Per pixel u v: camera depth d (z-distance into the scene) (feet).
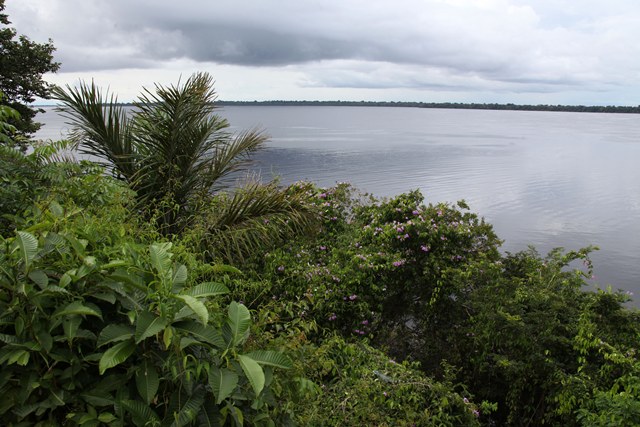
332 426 9.32
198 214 17.38
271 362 5.57
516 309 16.83
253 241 17.65
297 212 19.08
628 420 11.64
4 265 5.01
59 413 5.17
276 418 6.04
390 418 10.82
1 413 4.74
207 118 19.13
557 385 15.34
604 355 14.47
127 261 5.57
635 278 79.05
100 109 17.40
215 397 4.96
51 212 7.00
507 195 164.45
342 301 16.81
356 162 231.09
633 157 347.77
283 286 16.90
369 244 20.15
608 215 138.41
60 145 12.08
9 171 10.30
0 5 56.70
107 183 11.38
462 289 19.40
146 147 18.25
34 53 57.93
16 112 10.87
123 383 5.08
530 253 22.75
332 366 11.26
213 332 5.29
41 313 5.01
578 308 17.49
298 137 468.75
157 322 4.99
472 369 19.03
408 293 19.79
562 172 241.35
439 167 229.04
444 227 20.08
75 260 5.50
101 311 5.32
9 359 4.70
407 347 19.94
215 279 9.85
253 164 20.30
